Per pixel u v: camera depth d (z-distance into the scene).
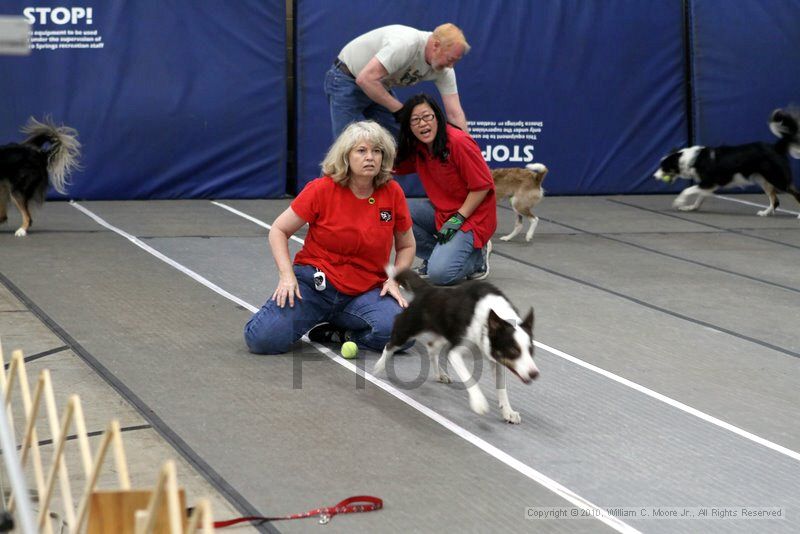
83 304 8.03
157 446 5.21
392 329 6.55
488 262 9.94
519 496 4.74
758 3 15.46
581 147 15.15
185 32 13.41
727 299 9.06
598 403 6.16
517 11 14.59
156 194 13.60
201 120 13.61
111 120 13.30
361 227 6.73
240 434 5.43
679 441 5.55
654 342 7.57
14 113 13.02
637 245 11.64
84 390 6.04
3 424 3.32
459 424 5.72
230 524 4.30
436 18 14.31
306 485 4.79
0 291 8.34
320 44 13.95
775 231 12.86
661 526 4.46
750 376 6.80
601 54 14.98
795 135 13.87
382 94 9.59
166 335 7.26
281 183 14.07
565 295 9.00
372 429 5.59
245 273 9.37
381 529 4.33
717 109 15.47
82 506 3.25
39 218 11.92
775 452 5.43
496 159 14.84
